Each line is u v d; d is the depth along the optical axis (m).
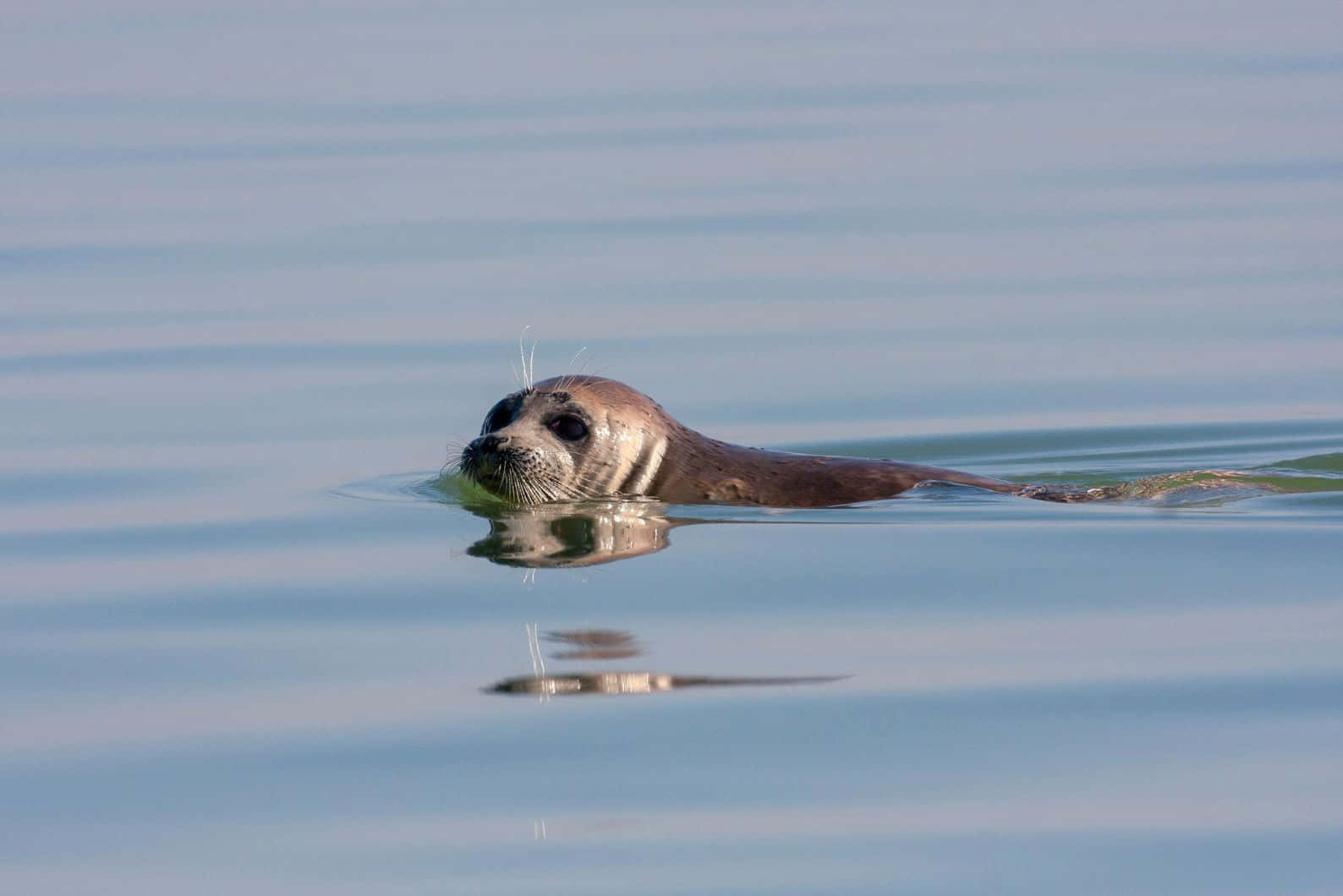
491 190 101.19
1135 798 30.36
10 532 50.16
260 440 60.53
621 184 101.94
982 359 71.44
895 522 49.44
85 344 73.88
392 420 62.84
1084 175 102.44
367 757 32.81
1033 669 36.56
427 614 41.50
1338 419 64.06
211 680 37.41
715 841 29.06
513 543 47.81
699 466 53.06
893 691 35.50
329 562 46.41
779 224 92.50
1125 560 44.94
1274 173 101.81
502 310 77.81
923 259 86.00
